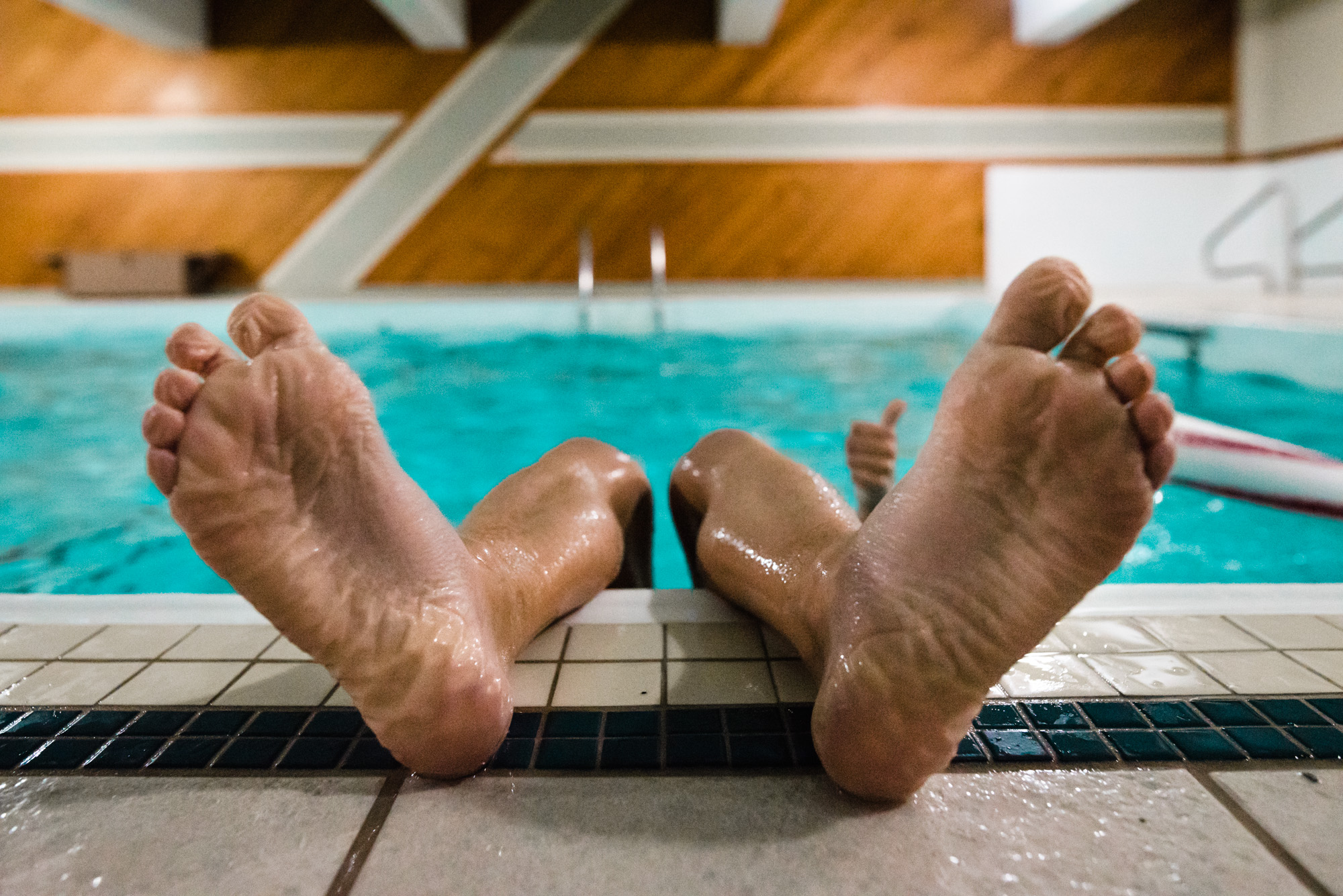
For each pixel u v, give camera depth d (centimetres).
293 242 681
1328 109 616
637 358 436
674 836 66
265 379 62
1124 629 101
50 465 249
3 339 504
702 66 661
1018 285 63
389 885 61
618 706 85
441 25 605
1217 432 197
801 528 92
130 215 677
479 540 91
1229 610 106
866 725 64
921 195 679
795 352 447
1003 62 663
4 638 101
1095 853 64
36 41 655
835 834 66
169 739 80
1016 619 63
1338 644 97
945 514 65
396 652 66
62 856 65
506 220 680
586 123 667
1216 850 64
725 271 688
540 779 73
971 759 75
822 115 668
